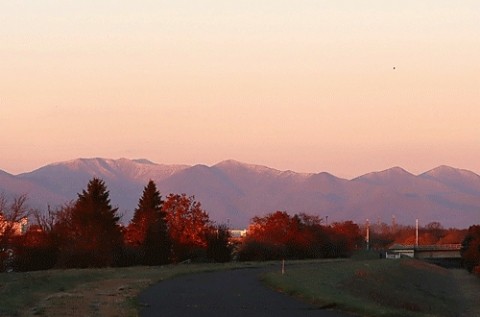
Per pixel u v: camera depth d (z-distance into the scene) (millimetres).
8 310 24469
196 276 49781
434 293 72000
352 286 48250
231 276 49719
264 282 42594
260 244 102875
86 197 79625
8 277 39375
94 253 74188
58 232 74062
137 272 52750
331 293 34938
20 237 72000
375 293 48094
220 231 96062
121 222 93625
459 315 49500
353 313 26109
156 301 30062
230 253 97250
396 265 93062
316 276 51219
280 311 26547
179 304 28859
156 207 90750
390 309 28281
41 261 71562
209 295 33281
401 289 63938
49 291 34125
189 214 93875
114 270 55156
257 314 25406
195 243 92500
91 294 32562
